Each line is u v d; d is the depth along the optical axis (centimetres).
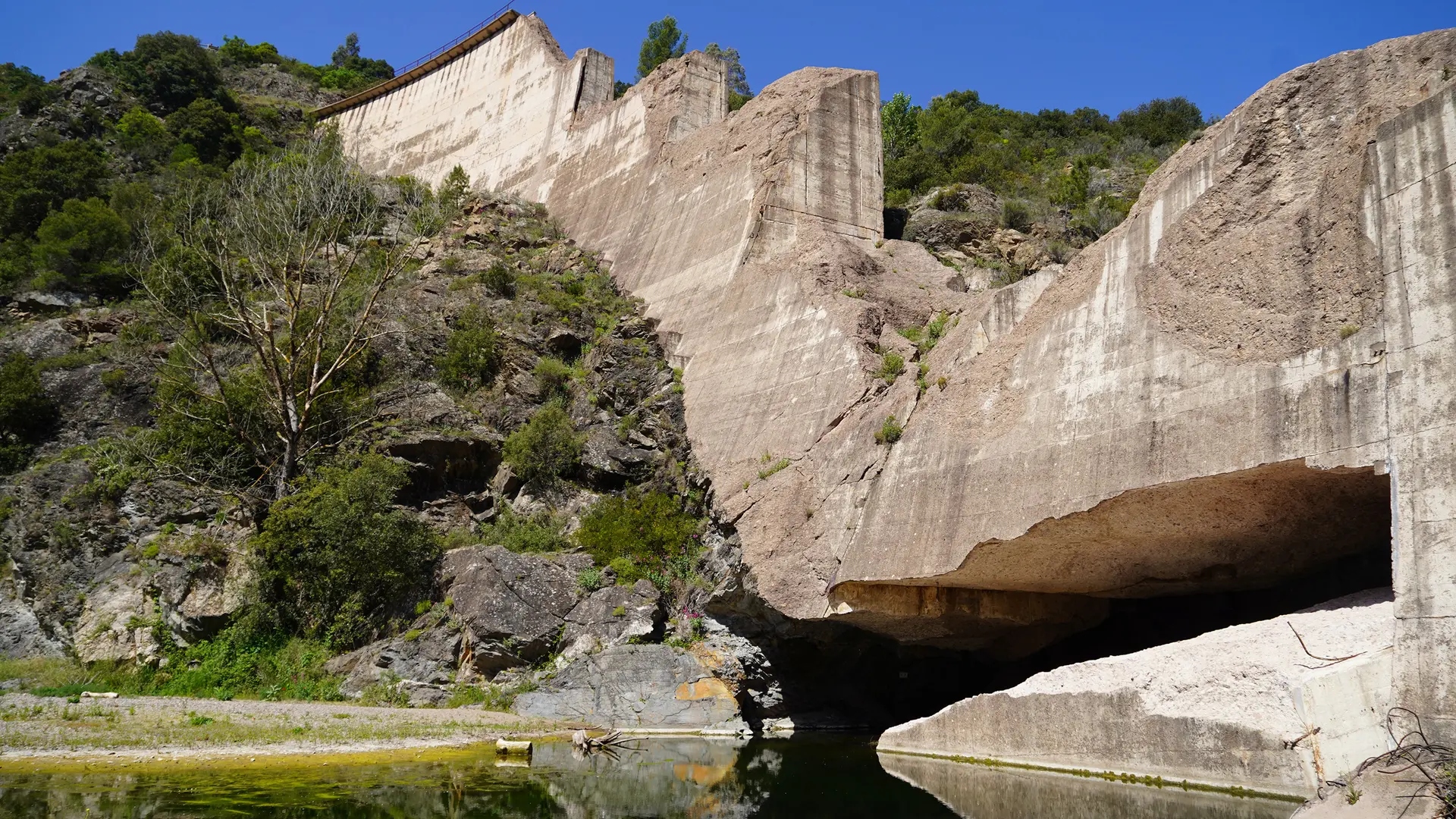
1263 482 1333
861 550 1880
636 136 3919
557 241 3962
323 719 1880
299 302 2948
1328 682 1095
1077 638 2088
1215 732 1193
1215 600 1883
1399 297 1185
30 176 4375
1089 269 1666
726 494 2316
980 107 6462
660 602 2267
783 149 3014
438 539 2525
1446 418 1095
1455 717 995
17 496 2592
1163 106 6028
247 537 2514
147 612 2292
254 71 7412
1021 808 1177
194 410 2816
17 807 1174
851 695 2309
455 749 1714
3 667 2175
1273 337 1334
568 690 2098
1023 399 1684
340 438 2830
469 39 5478
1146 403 1468
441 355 3162
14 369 2988
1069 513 1504
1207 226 1488
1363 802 975
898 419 1953
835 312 2367
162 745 1612
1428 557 1077
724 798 1313
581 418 2894
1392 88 1357
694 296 3027
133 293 3588
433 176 5212
